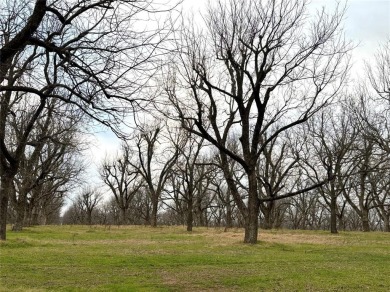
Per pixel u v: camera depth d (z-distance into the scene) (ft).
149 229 153.69
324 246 82.17
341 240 99.55
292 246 79.92
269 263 56.75
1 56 27.71
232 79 94.43
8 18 28.96
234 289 40.09
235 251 68.85
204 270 50.31
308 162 164.96
